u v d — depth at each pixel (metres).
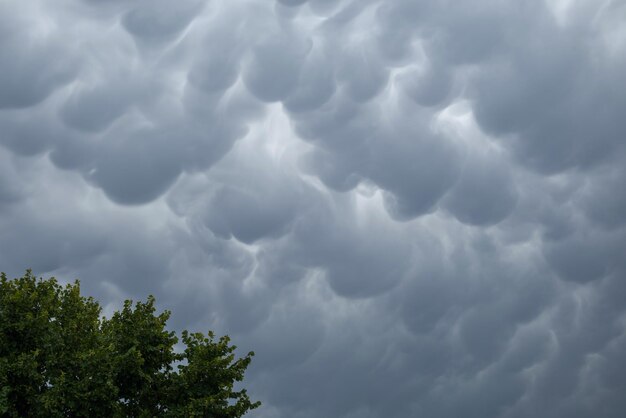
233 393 36.19
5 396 28.81
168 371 35.72
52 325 32.44
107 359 31.58
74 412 30.58
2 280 34.28
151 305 37.06
